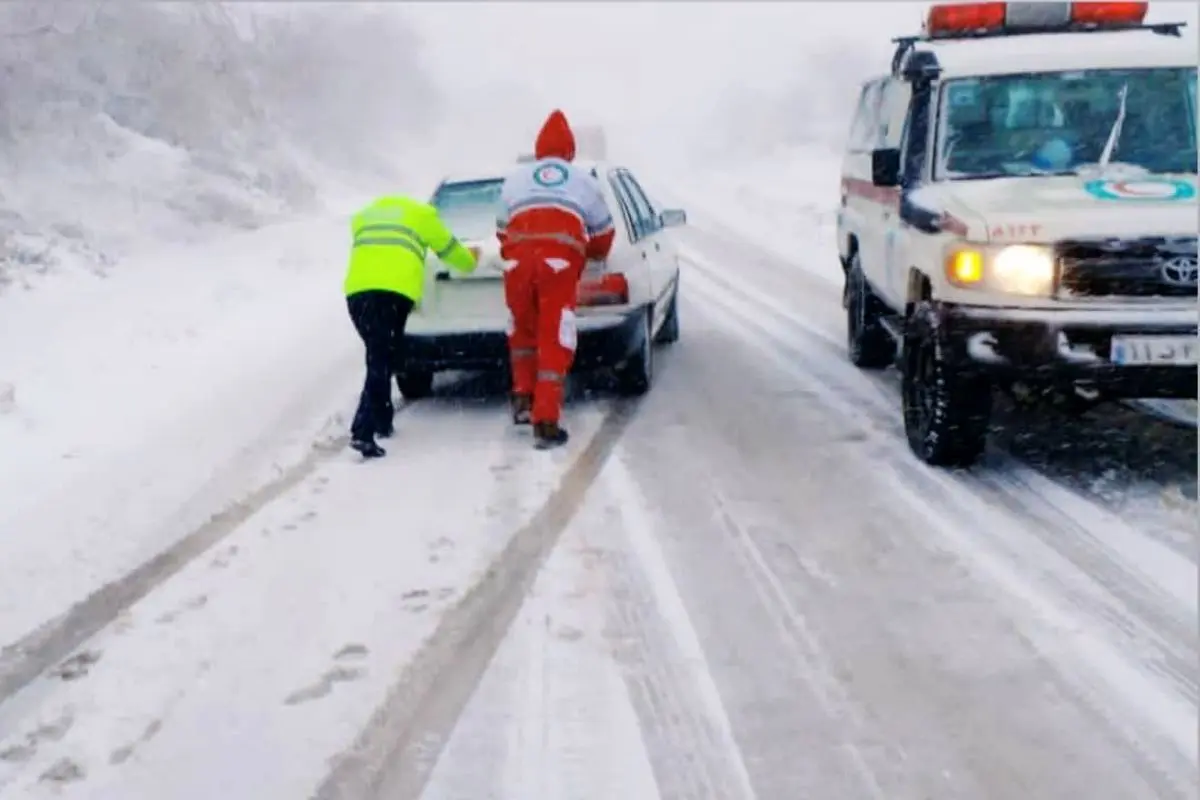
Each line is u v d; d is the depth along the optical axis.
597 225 6.66
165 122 20.20
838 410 7.17
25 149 15.47
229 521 5.31
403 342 6.85
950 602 4.23
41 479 5.88
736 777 3.18
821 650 3.89
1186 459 5.88
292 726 3.50
